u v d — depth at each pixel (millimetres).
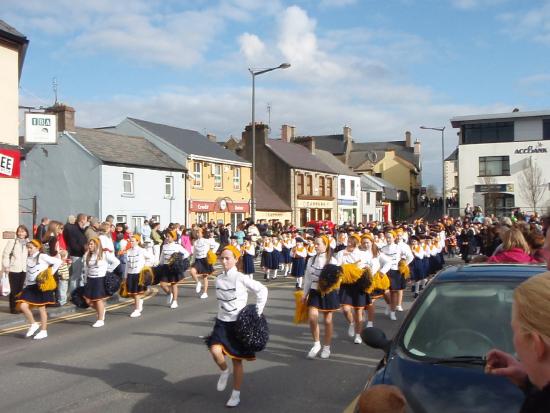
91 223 14086
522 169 47438
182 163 34531
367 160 71812
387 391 2578
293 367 7629
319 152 56562
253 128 26891
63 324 10977
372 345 4449
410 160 81688
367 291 9008
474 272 4875
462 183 49281
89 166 29312
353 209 55594
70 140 29797
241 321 6016
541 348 1737
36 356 8336
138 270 11703
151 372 7410
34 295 9703
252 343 5969
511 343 4012
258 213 41312
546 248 3754
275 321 11148
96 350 8695
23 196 30922
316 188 48875
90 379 7102
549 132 47125
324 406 6004
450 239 27359
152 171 32094
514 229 6676
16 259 11875
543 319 1712
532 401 1837
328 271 7945
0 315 11633
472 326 4223
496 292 4512
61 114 30281
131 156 31672
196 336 9703
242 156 47219
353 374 7250
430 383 3676
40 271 9609
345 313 9039
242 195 40156
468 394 3516
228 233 26906
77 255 13695
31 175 30734
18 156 14867
